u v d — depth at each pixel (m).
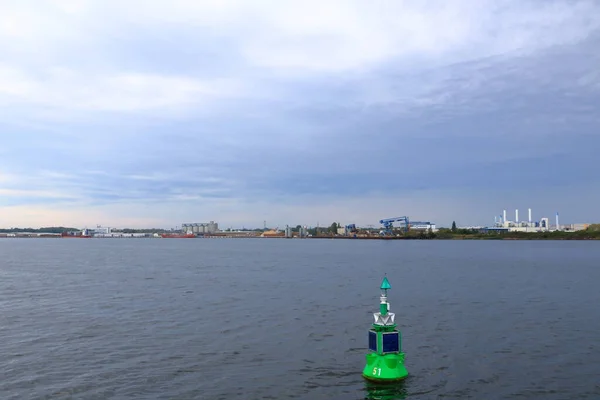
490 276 79.12
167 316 40.97
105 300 50.84
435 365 25.92
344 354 28.23
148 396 21.50
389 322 23.88
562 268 97.38
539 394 21.62
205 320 39.03
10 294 56.41
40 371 25.25
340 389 22.22
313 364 26.19
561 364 26.17
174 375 24.47
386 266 104.81
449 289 60.31
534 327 35.91
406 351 28.80
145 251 196.62
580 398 21.19
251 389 22.31
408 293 56.12
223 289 60.75
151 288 62.12
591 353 28.41
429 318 39.56
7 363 26.73
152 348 29.91
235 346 30.31
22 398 21.34
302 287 62.94
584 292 56.97
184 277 78.44
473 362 26.50
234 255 161.12
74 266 105.44
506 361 26.73
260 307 45.69
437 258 139.50
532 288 61.38
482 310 43.62
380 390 22.06
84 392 22.08
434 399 20.97
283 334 33.69
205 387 22.62
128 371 25.19
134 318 40.12
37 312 43.41
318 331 34.66
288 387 22.55
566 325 36.66
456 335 33.19
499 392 21.88
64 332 34.72
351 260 130.12
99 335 33.72
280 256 153.88
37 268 99.62
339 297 52.69
